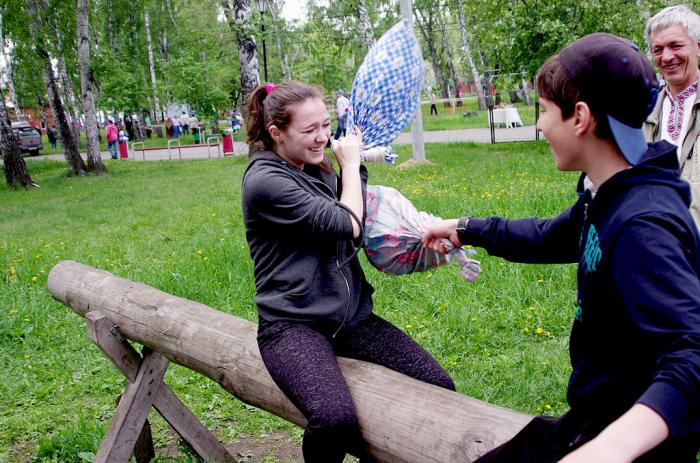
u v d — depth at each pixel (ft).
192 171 62.64
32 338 19.01
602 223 4.83
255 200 7.78
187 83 100.42
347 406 7.13
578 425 5.00
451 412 6.79
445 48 150.71
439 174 41.06
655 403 4.09
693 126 10.98
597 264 4.78
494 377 13.93
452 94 174.81
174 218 35.76
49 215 42.11
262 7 57.77
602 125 4.89
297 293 7.76
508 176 36.58
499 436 6.28
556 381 13.34
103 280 12.34
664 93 11.52
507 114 79.10
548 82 5.08
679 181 4.77
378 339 8.31
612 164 5.02
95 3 108.27
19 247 30.66
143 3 110.73
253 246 8.11
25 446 14.11
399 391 7.27
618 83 4.75
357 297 8.30
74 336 19.19
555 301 16.97
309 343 7.59
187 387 15.42
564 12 49.90
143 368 11.41
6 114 58.75
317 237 7.60
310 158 7.90
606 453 4.02
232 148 78.38
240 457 12.82
